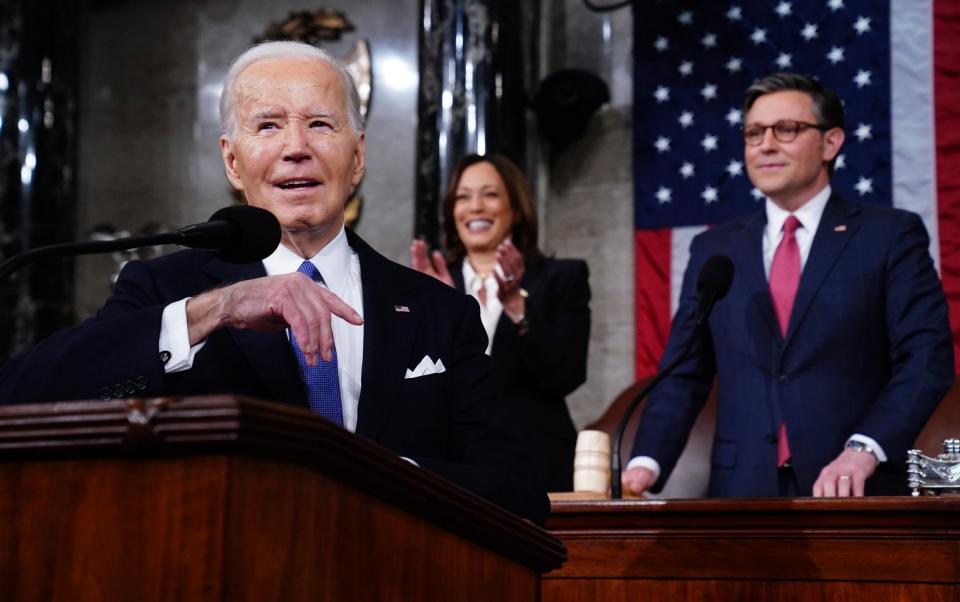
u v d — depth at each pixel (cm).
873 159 737
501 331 521
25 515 165
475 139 788
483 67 795
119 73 972
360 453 177
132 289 277
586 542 342
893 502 308
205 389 260
